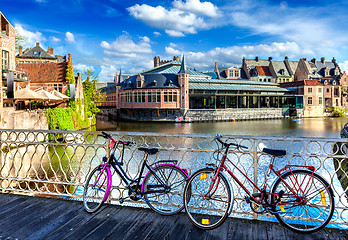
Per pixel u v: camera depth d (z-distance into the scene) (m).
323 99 68.12
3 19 25.02
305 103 66.12
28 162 15.95
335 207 3.39
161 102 52.09
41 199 4.46
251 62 80.31
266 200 3.31
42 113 25.19
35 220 3.70
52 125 26.47
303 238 3.14
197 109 53.81
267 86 67.62
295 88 67.88
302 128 40.75
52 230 3.41
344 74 72.12
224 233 3.29
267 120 58.56
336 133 34.44
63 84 37.81
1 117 19.50
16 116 21.09
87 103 49.97
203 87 55.50
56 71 38.66
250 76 76.88
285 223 3.28
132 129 40.59
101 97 58.06
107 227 3.49
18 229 3.45
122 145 4.14
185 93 52.16
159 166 3.72
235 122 53.12
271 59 81.31
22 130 4.70
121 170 4.04
